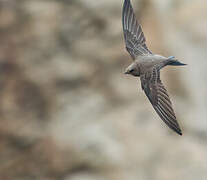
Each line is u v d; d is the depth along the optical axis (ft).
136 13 58.23
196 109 55.62
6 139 54.90
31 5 57.88
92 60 57.16
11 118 55.21
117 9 58.13
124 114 55.42
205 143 54.75
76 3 58.13
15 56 56.54
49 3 58.18
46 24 57.47
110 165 53.47
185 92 56.34
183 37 57.36
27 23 57.52
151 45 56.44
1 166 54.60
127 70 22.99
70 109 55.88
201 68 56.39
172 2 59.57
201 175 52.60
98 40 57.52
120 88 56.59
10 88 55.88
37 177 54.29
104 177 53.16
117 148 53.98
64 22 57.62
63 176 54.03
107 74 56.95
